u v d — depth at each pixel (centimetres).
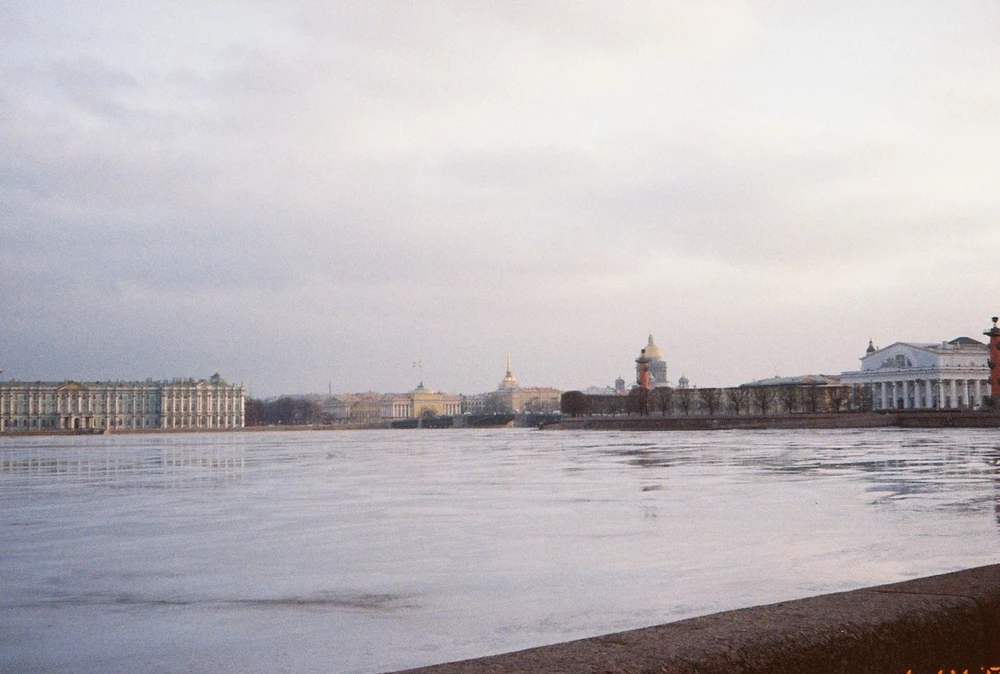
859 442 10900
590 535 3080
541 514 3728
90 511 4122
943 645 825
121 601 2153
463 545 2914
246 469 7538
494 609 1997
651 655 715
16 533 3356
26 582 2394
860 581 2172
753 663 725
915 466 6144
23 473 7312
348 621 1922
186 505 4366
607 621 1858
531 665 696
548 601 2062
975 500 3938
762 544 2786
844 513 3531
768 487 4750
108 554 2842
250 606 2081
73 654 1705
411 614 1972
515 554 2720
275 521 3644
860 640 778
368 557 2720
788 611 834
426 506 4150
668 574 2339
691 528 3194
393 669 1560
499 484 5391
